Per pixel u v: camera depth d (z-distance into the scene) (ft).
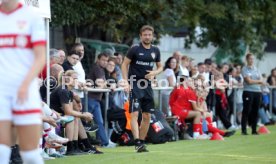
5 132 46.14
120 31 163.43
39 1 88.43
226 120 150.30
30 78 45.14
